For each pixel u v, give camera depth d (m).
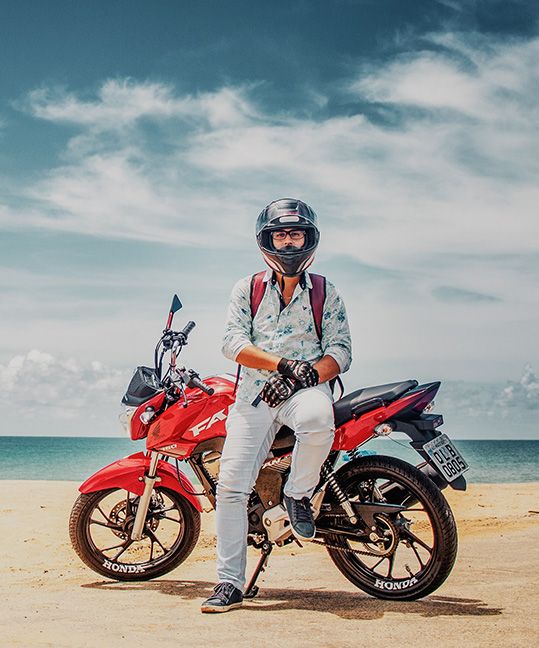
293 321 4.34
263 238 4.29
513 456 105.69
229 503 4.28
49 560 6.80
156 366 4.97
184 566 6.06
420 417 4.24
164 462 5.22
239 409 4.35
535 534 7.22
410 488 4.21
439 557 4.15
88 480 5.19
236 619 3.87
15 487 13.06
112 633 3.58
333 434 4.16
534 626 3.56
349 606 4.15
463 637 3.40
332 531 4.33
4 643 3.39
